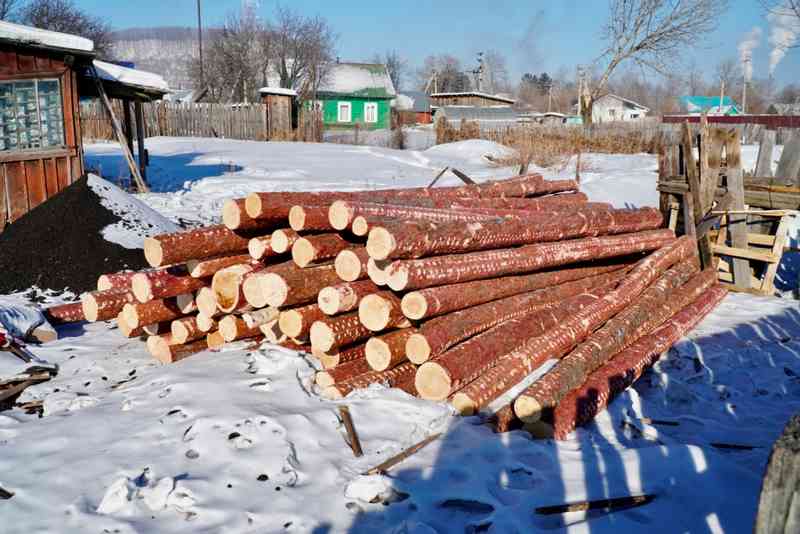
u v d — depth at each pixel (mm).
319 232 5305
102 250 7844
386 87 53500
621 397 5066
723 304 8039
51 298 7270
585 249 6688
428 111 60906
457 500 3533
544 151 23906
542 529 3342
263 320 5203
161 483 3455
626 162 23625
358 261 4961
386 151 28188
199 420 4109
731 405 5074
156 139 31859
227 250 5609
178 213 12664
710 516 3412
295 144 30938
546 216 6609
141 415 4348
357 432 4195
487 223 5574
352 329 5023
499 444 4129
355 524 3318
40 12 49719
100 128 33656
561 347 5191
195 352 5707
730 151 9055
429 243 4934
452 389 4598
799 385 5496
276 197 5363
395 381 5027
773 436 4559
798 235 10047
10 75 10742
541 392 4387
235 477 3623
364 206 5211
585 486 3689
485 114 56938
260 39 54094
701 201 8828
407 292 5004
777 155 20469
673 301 6863
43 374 5297
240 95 54031
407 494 3553
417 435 4215
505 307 5613
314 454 3902
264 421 4113
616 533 3268
